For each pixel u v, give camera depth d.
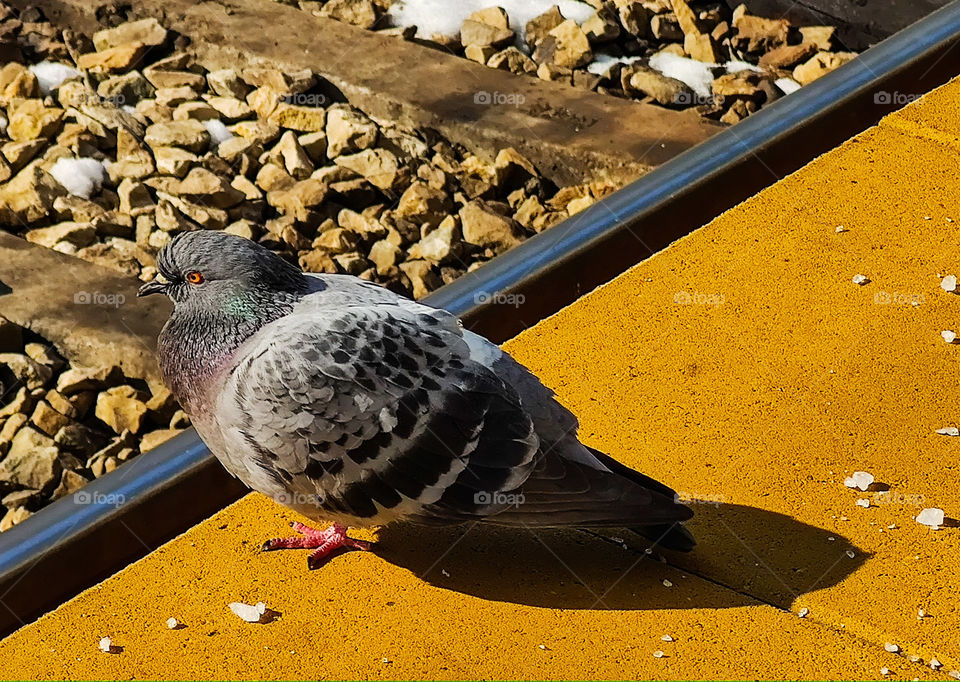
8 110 9.03
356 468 4.03
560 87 9.09
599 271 5.79
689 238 5.61
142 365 7.10
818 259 5.45
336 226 8.28
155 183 8.45
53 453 6.68
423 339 4.09
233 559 4.28
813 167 6.00
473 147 8.73
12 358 7.09
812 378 4.86
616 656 3.88
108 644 3.94
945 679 3.80
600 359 4.99
